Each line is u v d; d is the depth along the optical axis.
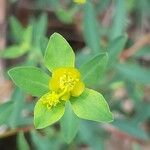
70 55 0.09
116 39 0.12
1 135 0.13
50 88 0.09
